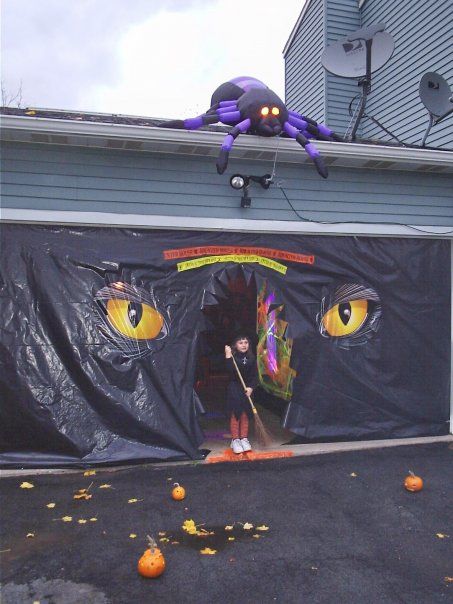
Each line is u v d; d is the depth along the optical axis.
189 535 4.27
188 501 4.91
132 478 5.42
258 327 7.02
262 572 3.78
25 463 5.55
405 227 7.02
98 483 5.28
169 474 5.55
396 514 4.74
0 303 5.62
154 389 5.95
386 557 4.02
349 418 6.74
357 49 7.95
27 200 5.73
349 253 6.84
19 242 5.73
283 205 6.58
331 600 3.47
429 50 10.28
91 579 3.64
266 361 6.98
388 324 6.95
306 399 6.55
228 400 6.29
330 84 12.11
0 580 3.60
